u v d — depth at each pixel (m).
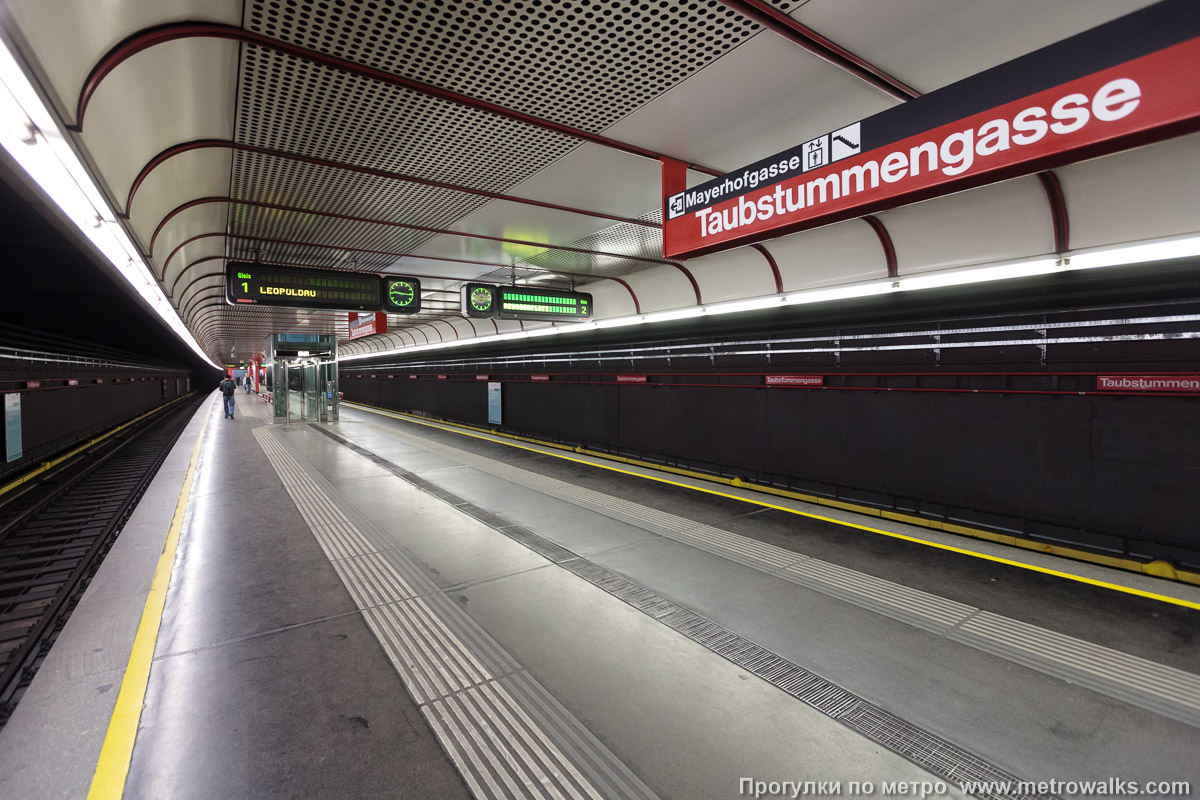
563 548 4.90
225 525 5.61
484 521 5.79
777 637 3.27
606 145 3.59
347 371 31.45
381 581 4.11
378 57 2.57
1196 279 3.85
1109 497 4.45
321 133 3.34
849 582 4.12
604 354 10.34
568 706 2.59
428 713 2.53
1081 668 2.93
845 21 2.36
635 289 8.23
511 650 3.10
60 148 2.31
